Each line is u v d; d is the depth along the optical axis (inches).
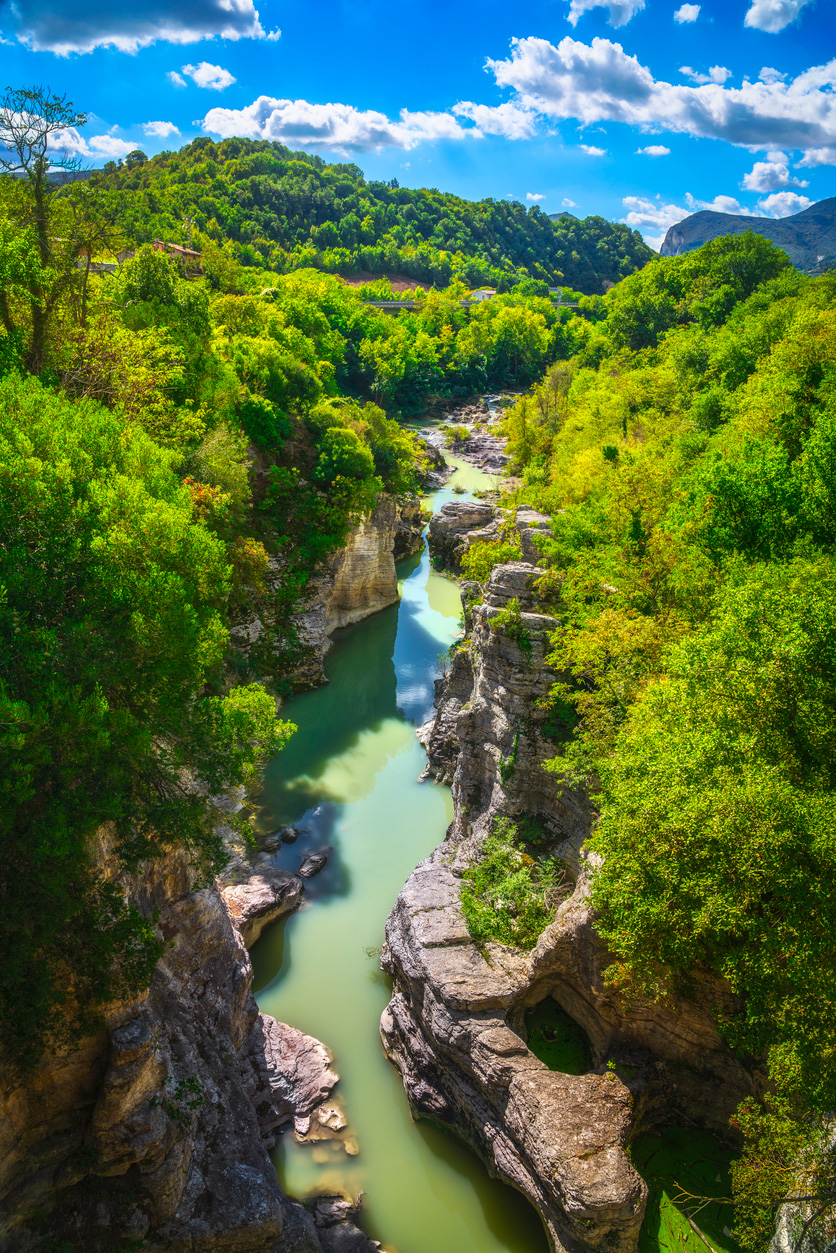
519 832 1208.8
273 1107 997.2
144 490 824.3
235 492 1722.4
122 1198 735.7
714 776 706.2
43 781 668.1
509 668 1229.7
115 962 740.0
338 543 2206.0
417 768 1829.5
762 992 665.6
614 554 1290.6
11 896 649.6
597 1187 760.3
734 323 3031.5
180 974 948.6
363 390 5068.9
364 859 1507.1
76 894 706.2
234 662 1841.8
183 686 866.1
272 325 2977.4
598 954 936.3
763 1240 693.3
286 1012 1171.9
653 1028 913.5
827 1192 599.8
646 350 3656.5
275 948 1289.4
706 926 672.4
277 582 2063.2
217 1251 770.2
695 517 1186.0
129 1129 731.4
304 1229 826.2
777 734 717.9
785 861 640.4
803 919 634.2
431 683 2220.7
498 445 4544.8
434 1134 997.2
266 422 2175.2
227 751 898.7
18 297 1176.8
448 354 6205.7
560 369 3848.4
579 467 2213.3
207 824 911.7
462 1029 944.3
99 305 1552.7
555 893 1109.1
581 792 1134.4
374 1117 1023.6
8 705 565.3
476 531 2689.5
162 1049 818.8
